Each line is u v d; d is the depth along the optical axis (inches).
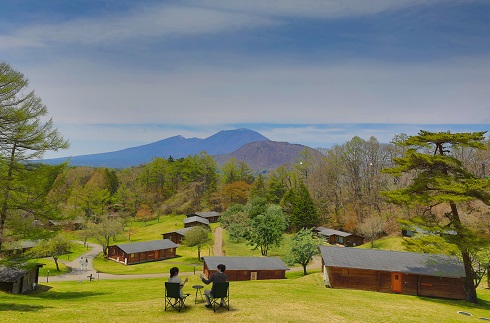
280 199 4564.5
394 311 912.9
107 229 3275.1
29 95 1002.1
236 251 3184.1
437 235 1229.7
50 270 2453.2
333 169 4074.8
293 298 944.3
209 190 5403.5
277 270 2012.8
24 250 2677.2
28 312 677.3
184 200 5310.0
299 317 676.7
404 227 1291.8
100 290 1485.0
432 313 952.3
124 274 2409.0
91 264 2851.9
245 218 3799.2
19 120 930.7
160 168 5679.1
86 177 5610.2
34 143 1001.5
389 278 1483.8
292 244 2327.8
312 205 3814.0
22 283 1393.9
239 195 4990.2
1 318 608.4
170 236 3853.3
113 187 5669.3
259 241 2805.1
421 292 1451.8
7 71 949.8
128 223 4862.2
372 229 3070.9
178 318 611.5
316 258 2947.8
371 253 1633.9
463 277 1373.0
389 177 3654.0
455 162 1199.6
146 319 604.7
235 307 716.0
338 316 740.7
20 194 1087.0
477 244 1125.7
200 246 3004.4
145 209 4928.6
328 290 1256.2
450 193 1172.5
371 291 1425.9
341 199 3983.8
